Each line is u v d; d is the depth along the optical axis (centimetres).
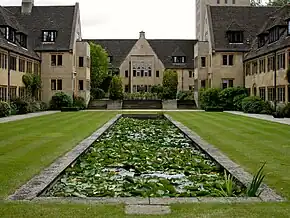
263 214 619
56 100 4522
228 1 8275
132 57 6531
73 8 4966
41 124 2369
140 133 2053
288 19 3384
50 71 4647
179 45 6725
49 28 4741
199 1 8650
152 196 771
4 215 616
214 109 4225
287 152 1285
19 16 4875
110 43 6850
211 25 4828
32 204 673
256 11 4988
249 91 4441
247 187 802
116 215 615
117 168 1120
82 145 1441
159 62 6506
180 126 2256
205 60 4938
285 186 812
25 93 4138
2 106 3122
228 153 1265
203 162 1187
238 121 2617
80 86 4903
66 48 4609
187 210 639
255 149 1352
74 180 953
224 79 4638
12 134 1806
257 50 4188
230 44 4662
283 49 3381
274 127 2161
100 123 2461
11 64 3750
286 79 3209
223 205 667
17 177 905
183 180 958
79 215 616
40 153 1260
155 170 1091
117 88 5372
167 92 5472
